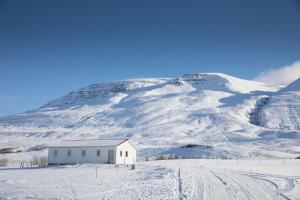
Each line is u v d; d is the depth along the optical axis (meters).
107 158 63.09
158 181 30.08
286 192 23.09
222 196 21.09
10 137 183.75
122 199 20.08
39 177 36.25
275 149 102.38
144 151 105.19
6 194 22.53
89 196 21.34
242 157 87.12
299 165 57.84
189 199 19.81
